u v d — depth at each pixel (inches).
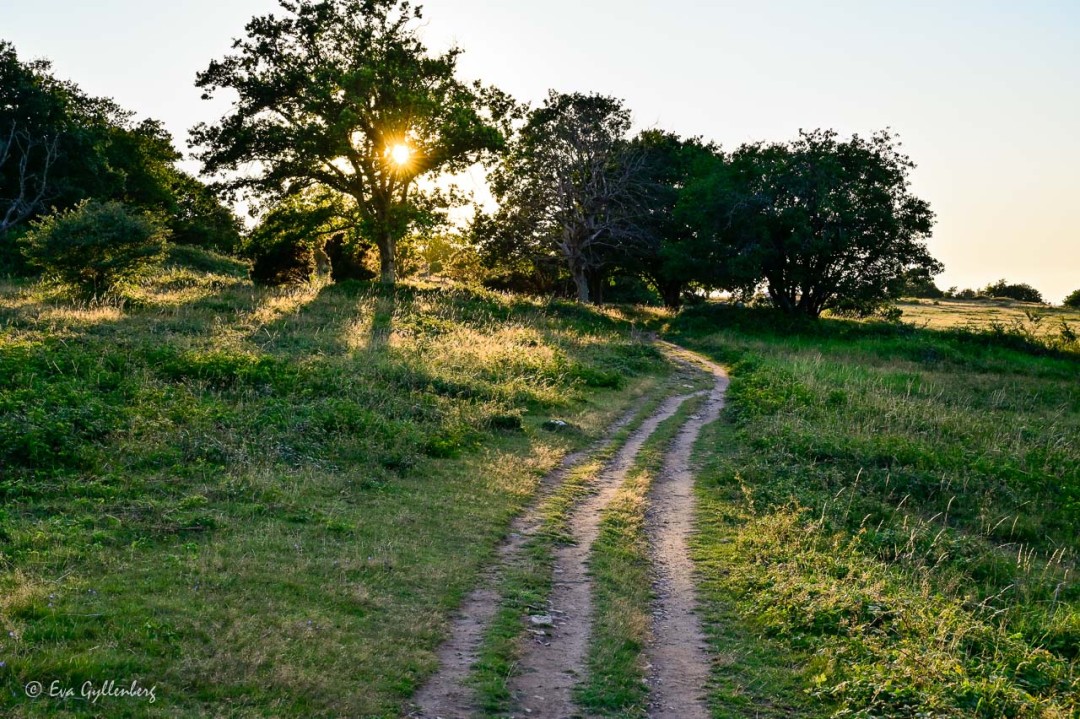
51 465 458.6
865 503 552.4
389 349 911.0
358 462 558.6
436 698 285.4
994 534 545.6
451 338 1039.6
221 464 504.7
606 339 1315.2
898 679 297.0
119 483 450.0
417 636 328.2
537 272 2332.7
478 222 2071.9
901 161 1717.5
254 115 1486.2
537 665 319.6
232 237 2819.9
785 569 422.6
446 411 716.0
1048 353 1485.0
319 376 730.8
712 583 417.1
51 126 1732.3
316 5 1457.9
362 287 1382.9
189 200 2600.9
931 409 879.1
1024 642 354.3
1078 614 387.2
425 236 1587.1
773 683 312.8
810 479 602.2
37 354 657.0
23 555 342.3
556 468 629.0
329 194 1619.1
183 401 599.2
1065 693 302.8
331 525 433.7
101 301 1025.5
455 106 1496.1
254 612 323.0
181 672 269.3
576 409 833.5
